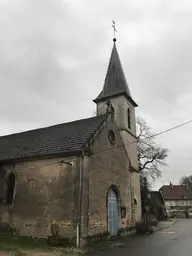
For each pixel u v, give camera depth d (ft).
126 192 62.44
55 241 40.60
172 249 40.11
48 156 48.32
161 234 63.57
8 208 49.75
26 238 44.78
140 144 109.29
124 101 81.25
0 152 59.98
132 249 40.09
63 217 43.24
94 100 86.53
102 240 47.44
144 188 107.76
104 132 55.52
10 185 52.44
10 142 65.72
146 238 54.49
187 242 48.32
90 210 45.14
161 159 111.55
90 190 46.11
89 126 55.26
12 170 52.21
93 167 48.39
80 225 41.83
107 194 52.70
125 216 59.67
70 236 41.55
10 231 47.70
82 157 45.44
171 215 194.39
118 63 91.61
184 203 233.35
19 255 31.89
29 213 46.85
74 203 43.19
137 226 65.41
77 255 35.01
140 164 108.58
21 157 51.13
